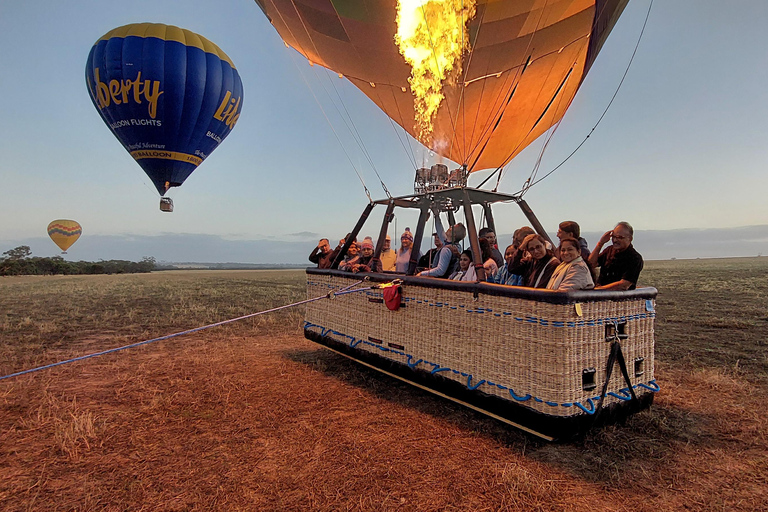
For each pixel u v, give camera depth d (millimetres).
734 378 5344
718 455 3270
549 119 6418
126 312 12516
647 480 2926
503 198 4941
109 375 5613
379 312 5031
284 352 7023
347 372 5699
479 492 2777
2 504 2656
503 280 4473
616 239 3936
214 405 4422
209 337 8438
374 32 5941
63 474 3029
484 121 6305
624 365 3512
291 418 4055
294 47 7164
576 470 3059
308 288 6699
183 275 53531
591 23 5297
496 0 5031
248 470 3066
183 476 2988
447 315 4094
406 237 6203
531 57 5629
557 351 3143
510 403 3445
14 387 5078
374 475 2988
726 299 14977
